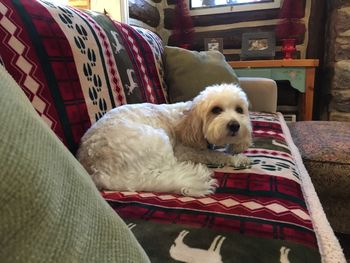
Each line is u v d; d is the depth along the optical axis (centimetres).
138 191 83
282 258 53
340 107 242
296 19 263
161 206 73
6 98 32
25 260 25
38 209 27
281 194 79
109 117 102
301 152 125
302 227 63
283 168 98
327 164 118
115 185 84
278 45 278
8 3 88
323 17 254
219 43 279
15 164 27
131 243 35
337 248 58
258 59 263
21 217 26
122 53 134
